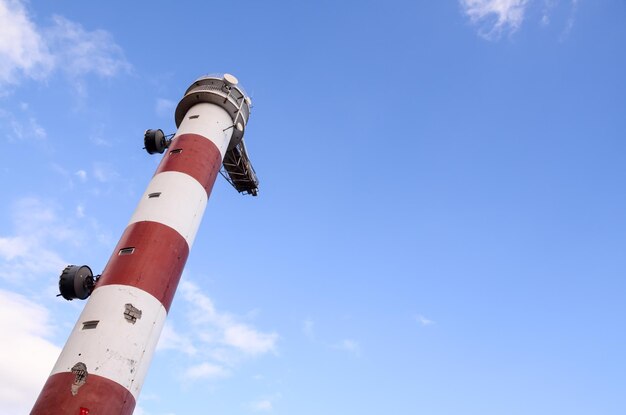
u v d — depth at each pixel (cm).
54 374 2550
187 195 3434
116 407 2512
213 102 4162
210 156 3772
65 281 2930
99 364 2564
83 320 2742
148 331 2817
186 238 3291
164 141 4041
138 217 3272
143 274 2944
